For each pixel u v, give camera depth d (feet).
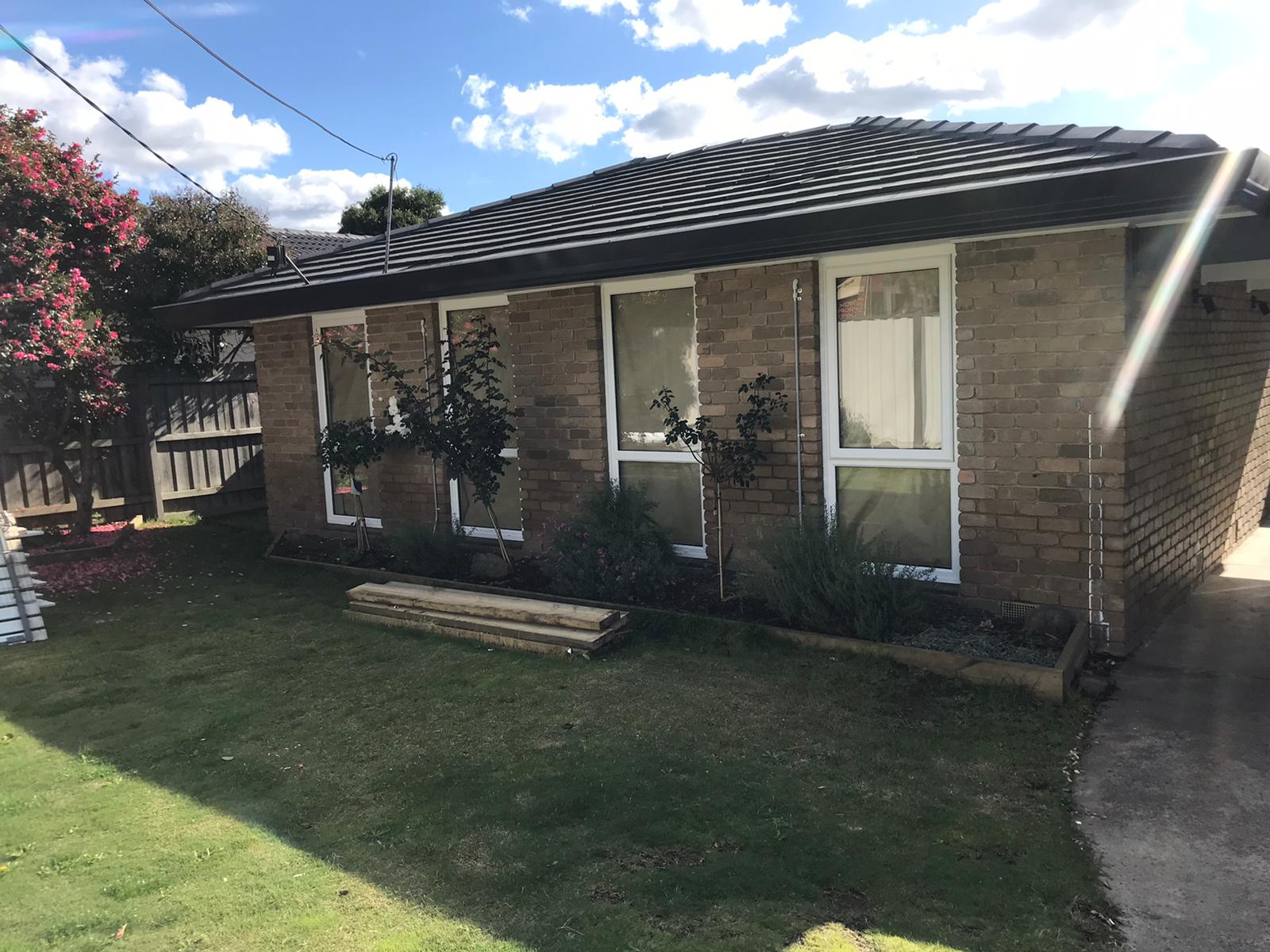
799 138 30.55
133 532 35.29
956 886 10.19
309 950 9.32
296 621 22.70
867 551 18.89
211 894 10.46
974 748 13.82
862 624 17.79
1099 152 16.49
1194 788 12.44
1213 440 23.76
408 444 26.58
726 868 10.62
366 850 11.37
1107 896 9.99
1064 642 17.12
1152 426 18.42
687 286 23.04
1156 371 18.51
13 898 10.51
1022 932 9.35
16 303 28.43
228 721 16.03
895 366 20.08
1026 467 17.90
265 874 10.86
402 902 10.16
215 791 13.25
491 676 17.87
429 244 30.30
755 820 11.80
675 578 21.79
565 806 12.31
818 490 20.99
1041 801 12.17
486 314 27.27
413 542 25.98
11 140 29.84
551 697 16.53
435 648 19.95
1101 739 14.07
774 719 15.14
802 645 18.30
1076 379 17.13
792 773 13.15
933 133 24.27
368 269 28.02
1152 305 17.89
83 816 12.57
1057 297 17.15
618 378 24.62
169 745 15.06
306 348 31.48
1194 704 15.28
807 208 18.12
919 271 19.58
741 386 21.31
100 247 32.53
